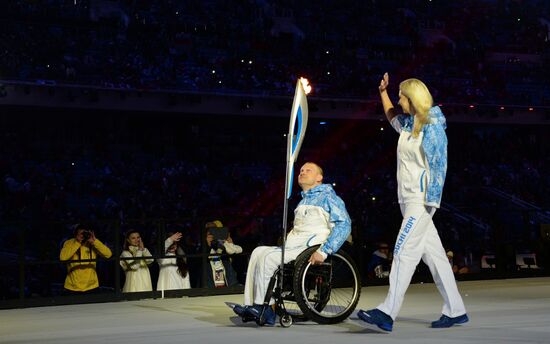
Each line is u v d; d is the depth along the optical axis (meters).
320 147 29.02
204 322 6.00
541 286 8.94
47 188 23.20
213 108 25.72
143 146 26.58
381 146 29.88
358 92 27.88
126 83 24.53
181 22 29.34
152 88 24.69
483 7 34.56
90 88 23.47
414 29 32.66
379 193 27.30
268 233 17.59
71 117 25.28
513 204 27.08
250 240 14.48
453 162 29.81
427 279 10.22
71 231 19.28
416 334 4.87
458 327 5.17
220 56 28.19
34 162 24.30
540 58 33.06
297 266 5.51
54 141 25.09
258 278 5.56
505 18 34.50
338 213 5.63
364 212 21.55
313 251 5.59
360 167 28.94
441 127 4.95
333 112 27.50
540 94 31.17
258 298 5.55
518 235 23.52
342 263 5.82
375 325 5.43
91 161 25.14
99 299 8.45
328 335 4.97
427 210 5.02
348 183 28.09
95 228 18.30
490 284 9.54
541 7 35.50
